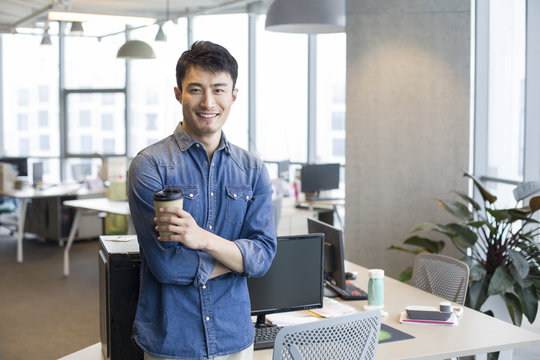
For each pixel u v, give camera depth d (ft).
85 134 35.47
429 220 17.71
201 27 32.32
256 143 31.53
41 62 35.70
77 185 30.19
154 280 5.98
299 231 22.35
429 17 17.33
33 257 25.49
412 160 17.63
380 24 17.44
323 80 29.19
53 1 27.50
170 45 32.86
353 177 17.80
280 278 9.22
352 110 17.67
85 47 34.88
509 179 17.83
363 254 17.95
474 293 13.55
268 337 8.77
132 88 34.27
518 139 17.44
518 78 17.37
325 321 7.34
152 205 5.77
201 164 6.06
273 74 30.60
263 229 6.20
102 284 8.13
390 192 17.76
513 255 13.08
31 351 14.90
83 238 28.55
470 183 18.93
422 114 17.52
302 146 29.94
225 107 5.92
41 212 28.50
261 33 30.89
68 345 15.35
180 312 5.82
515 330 9.27
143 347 5.87
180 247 5.75
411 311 9.64
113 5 31.48
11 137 36.78
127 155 34.45
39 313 18.02
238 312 6.05
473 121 19.11
